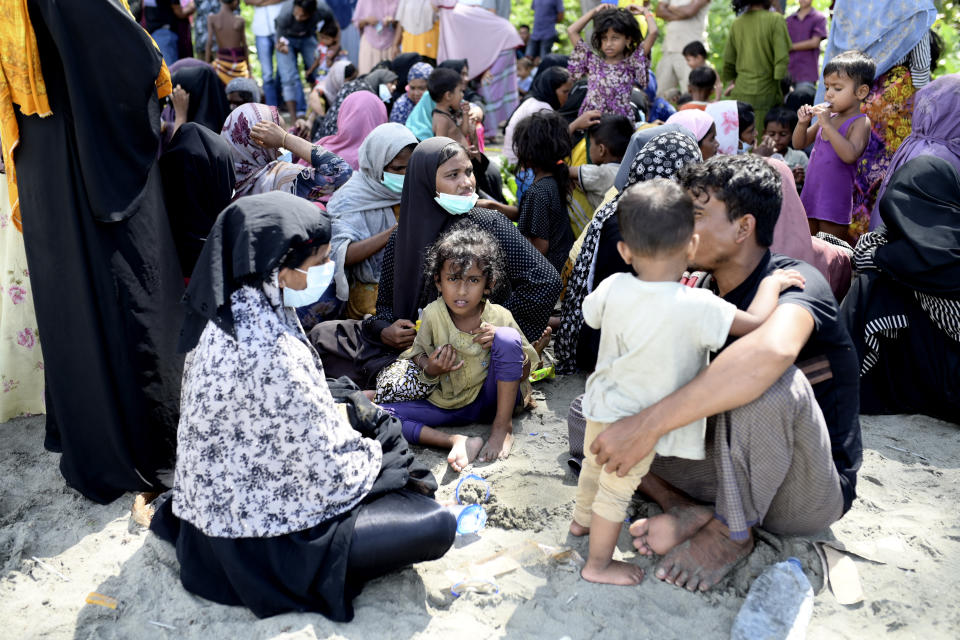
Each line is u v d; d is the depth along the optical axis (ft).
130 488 10.95
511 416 12.37
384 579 9.27
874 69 16.69
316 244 8.66
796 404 8.33
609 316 8.57
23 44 9.58
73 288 10.30
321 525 8.79
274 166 14.79
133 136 10.44
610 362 8.73
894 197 12.63
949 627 8.38
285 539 8.69
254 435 8.45
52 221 10.25
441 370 12.00
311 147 15.07
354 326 13.87
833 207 17.28
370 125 19.89
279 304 8.73
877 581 9.05
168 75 11.30
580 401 10.94
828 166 17.20
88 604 8.99
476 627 8.52
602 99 21.57
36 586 9.33
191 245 11.82
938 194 12.54
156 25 30.66
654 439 8.37
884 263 12.50
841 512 9.38
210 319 8.25
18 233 12.22
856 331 12.84
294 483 8.61
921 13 17.67
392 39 32.19
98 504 10.96
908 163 12.98
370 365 13.23
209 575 9.07
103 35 9.81
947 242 12.03
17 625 8.70
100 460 10.88
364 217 15.10
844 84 16.71
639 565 9.39
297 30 32.89
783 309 8.61
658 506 10.33
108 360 10.55
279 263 8.39
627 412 8.63
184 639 8.44
